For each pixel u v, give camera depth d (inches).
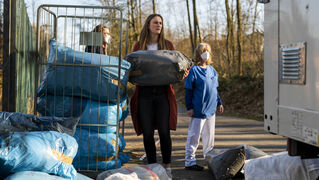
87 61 161.8
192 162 188.9
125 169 143.6
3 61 167.6
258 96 599.8
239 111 572.1
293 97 110.2
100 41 165.2
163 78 164.6
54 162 124.3
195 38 871.1
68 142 132.2
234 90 659.4
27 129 135.9
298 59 107.7
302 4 105.8
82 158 162.2
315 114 98.3
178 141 278.7
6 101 167.9
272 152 240.7
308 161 127.4
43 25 173.3
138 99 171.5
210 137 192.4
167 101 171.3
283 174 137.4
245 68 760.3
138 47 183.2
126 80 165.0
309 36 102.1
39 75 168.7
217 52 890.1
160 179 143.3
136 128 176.7
